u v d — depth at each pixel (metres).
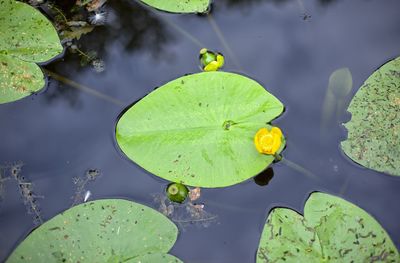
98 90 1.83
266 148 1.48
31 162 1.68
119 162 1.67
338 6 1.99
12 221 1.57
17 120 1.78
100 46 1.93
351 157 1.58
